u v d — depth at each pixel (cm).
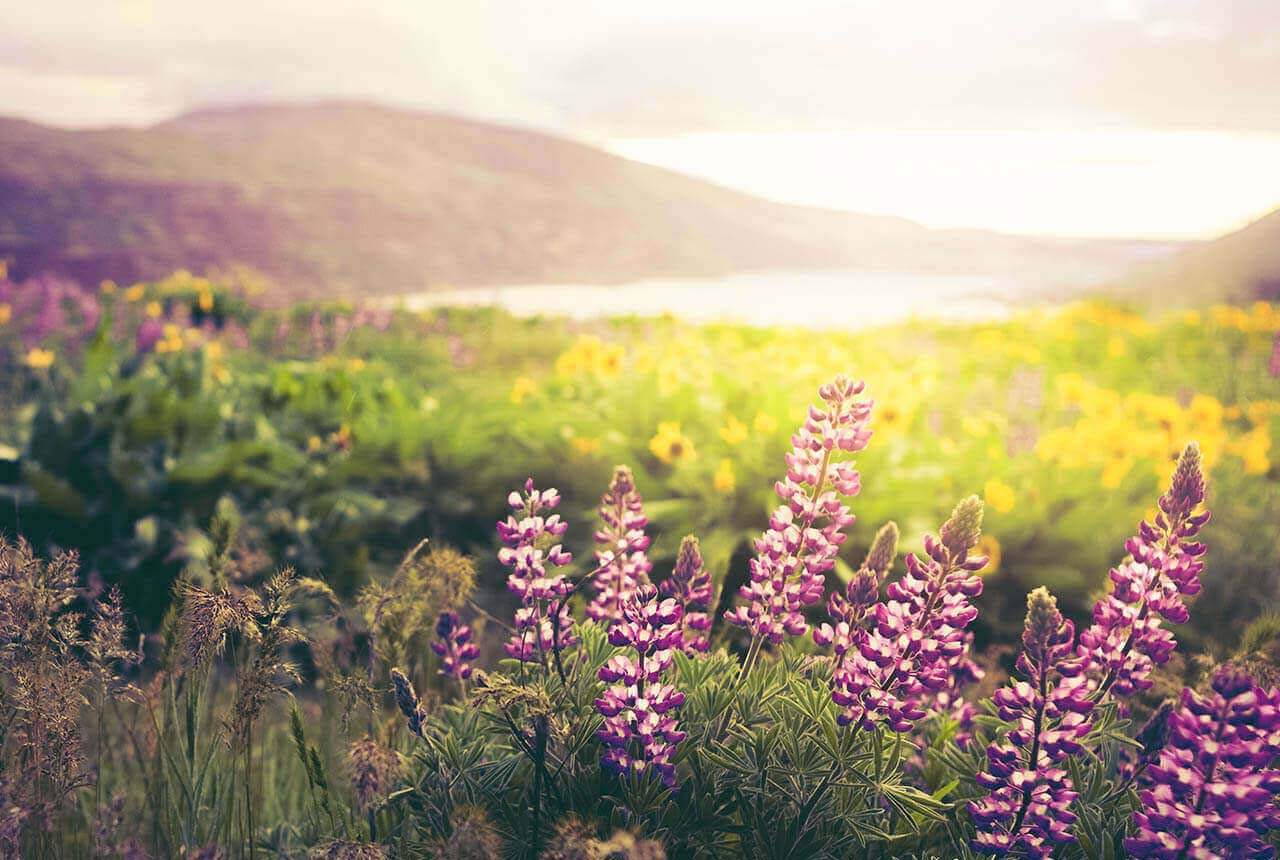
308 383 677
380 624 220
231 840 222
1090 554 469
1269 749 162
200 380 583
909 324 1581
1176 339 1290
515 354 1295
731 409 634
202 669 219
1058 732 174
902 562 447
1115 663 196
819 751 190
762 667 217
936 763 214
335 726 242
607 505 223
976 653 427
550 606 206
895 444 560
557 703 200
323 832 212
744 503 492
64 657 207
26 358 843
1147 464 535
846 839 196
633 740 190
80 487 448
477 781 202
